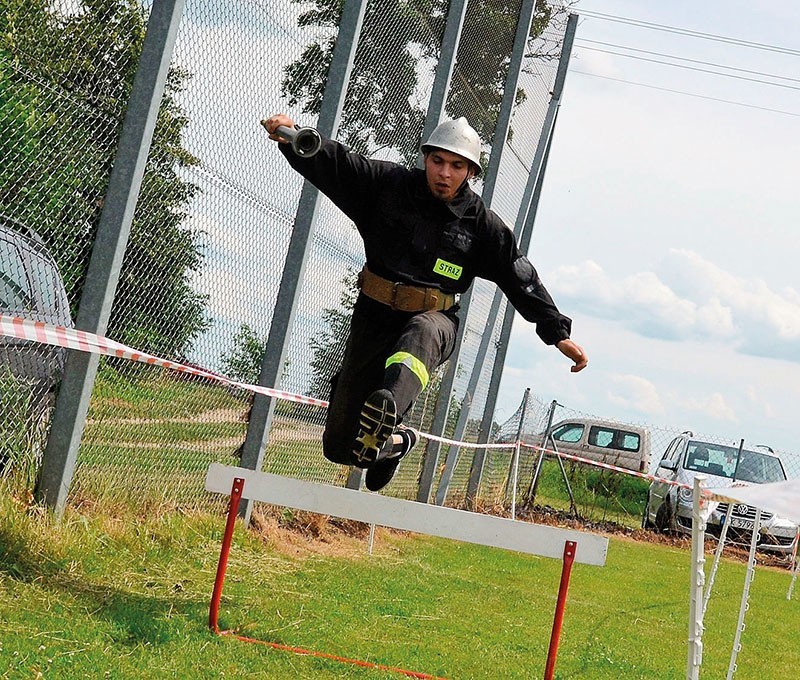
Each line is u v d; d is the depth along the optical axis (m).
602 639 7.55
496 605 8.16
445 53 10.65
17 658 4.15
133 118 6.42
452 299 5.59
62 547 5.96
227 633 5.30
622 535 20.08
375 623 6.39
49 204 6.23
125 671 4.32
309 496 5.33
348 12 8.61
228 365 8.12
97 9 6.33
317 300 9.23
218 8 7.15
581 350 5.67
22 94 5.95
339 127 9.08
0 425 6.16
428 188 5.44
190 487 8.02
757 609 11.55
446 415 12.77
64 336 5.46
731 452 22.00
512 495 17.50
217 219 7.58
